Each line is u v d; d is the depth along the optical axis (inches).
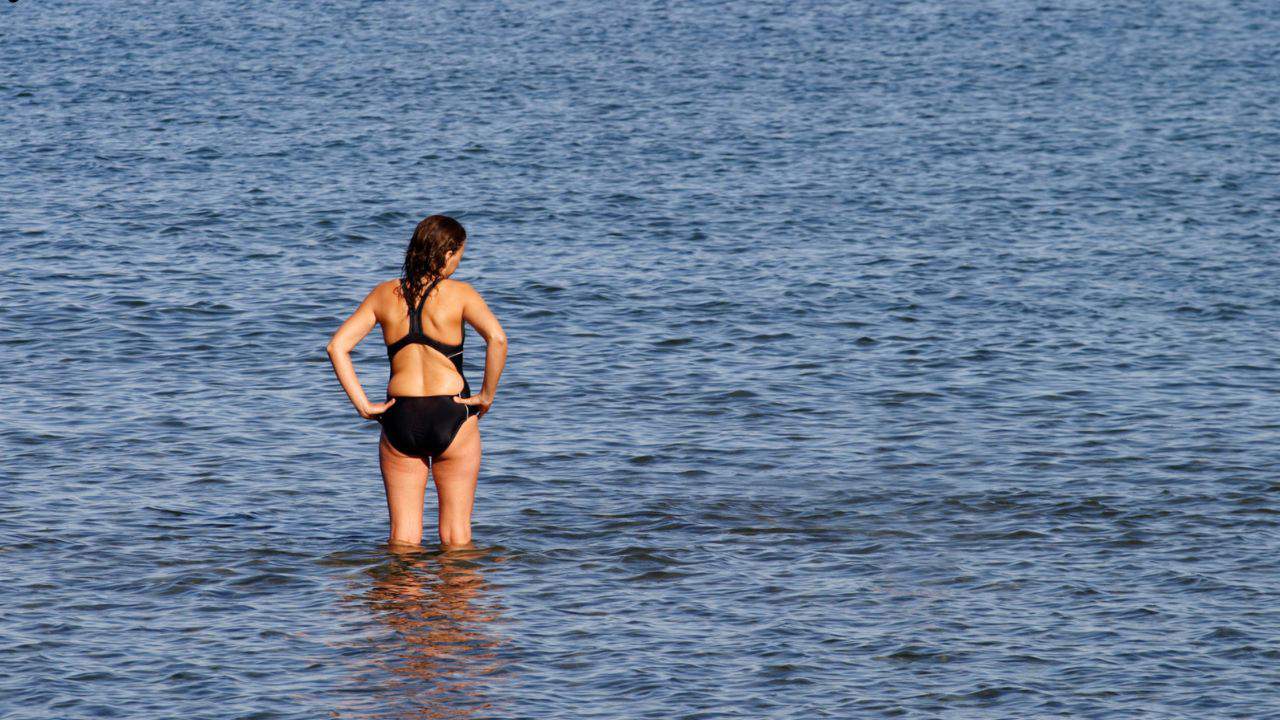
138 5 6569.9
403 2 6820.9
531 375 1756.9
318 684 932.0
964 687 930.1
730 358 1840.6
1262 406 1627.7
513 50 5378.9
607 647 994.7
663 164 3304.6
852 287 2225.6
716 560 1169.4
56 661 961.5
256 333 1937.7
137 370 1752.0
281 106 4084.6
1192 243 2556.6
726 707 901.8
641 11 6574.8
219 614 1048.8
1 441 1461.6
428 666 961.5
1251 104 4192.9
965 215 2780.5
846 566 1155.3
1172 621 1036.5
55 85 4382.4
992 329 1983.3
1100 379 1742.1
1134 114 4025.6
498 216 2758.4
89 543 1187.3
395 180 3097.9
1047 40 5698.8
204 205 2800.2
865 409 1626.5
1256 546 1192.2
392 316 1171.9
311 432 1524.4
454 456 1179.9
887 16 6412.4
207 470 1391.5
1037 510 1288.1
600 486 1359.5
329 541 1210.0
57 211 2709.2
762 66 4980.3
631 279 2271.2
